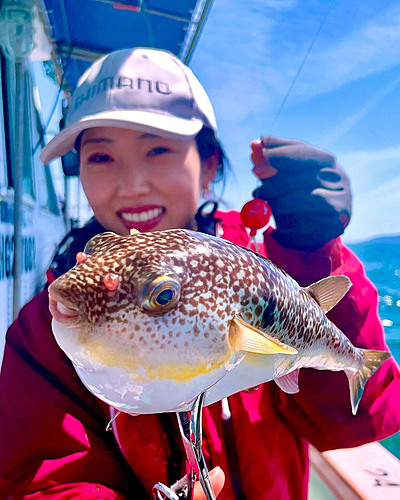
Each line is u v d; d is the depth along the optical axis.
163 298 0.15
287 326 0.21
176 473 0.36
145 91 0.36
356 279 0.42
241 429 0.40
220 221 0.43
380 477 0.50
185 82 0.39
